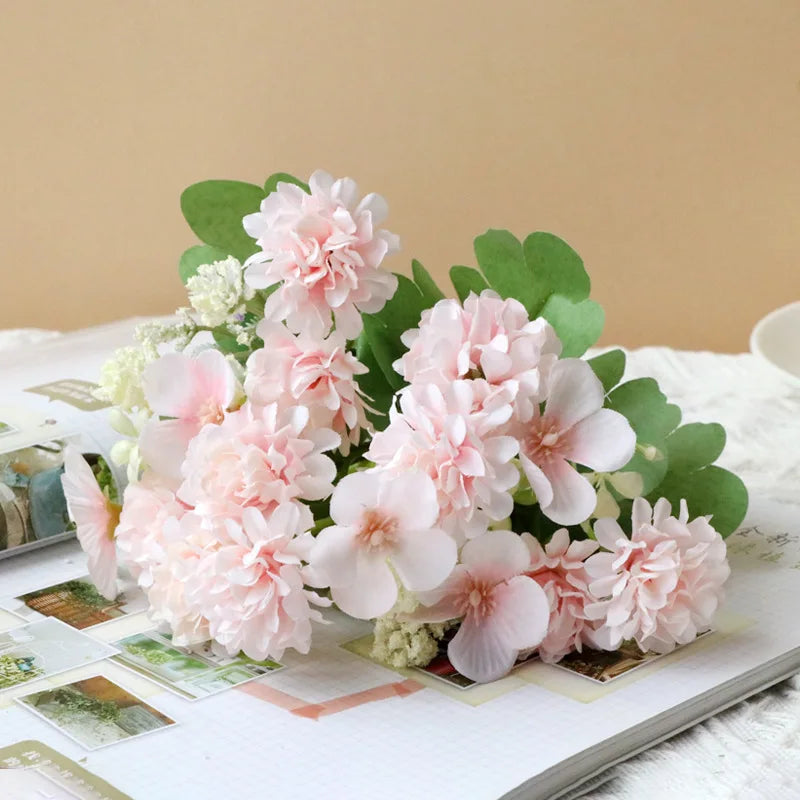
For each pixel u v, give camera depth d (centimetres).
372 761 40
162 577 48
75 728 43
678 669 46
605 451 46
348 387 48
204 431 46
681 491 53
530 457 46
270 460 45
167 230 149
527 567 46
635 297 147
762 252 143
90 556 52
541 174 144
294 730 42
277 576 44
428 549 44
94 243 150
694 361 96
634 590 46
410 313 52
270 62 143
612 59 139
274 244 48
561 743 41
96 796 38
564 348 51
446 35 141
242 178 147
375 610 45
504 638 46
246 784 39
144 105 146
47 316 153
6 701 45
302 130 145
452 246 147
